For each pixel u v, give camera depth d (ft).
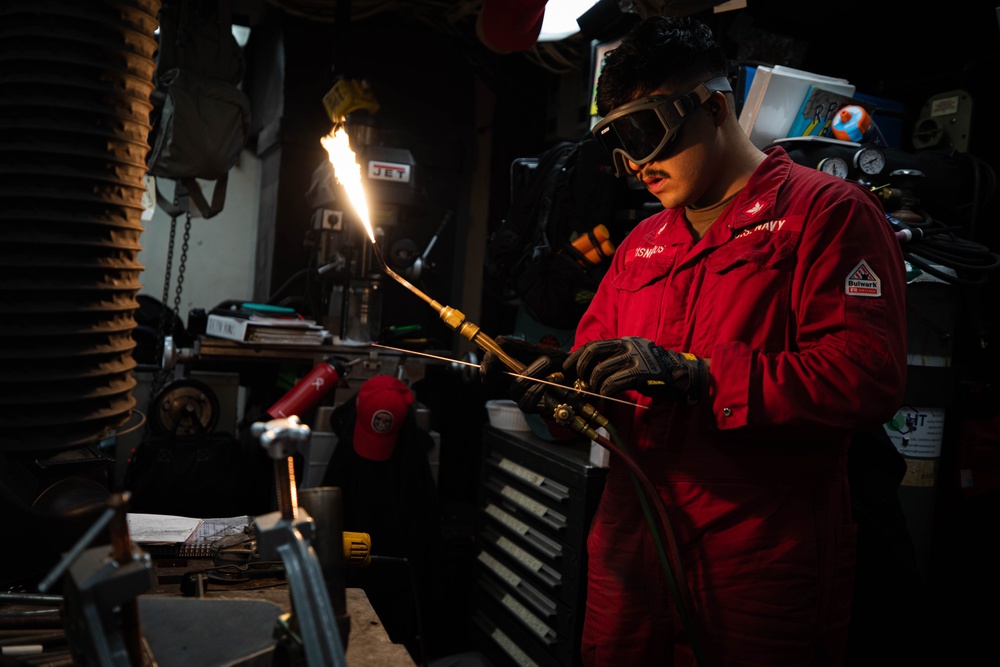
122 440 10.55
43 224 2.78
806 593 4.23
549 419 4.42
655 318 4.72
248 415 12.41
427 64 13.50
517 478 8.25
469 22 13.41
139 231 3.12
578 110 13.01
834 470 4.41
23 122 2.77
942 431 7.34
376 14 12.89
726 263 4.37
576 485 7.23
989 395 7.54
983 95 8.35
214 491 9.16
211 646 2.30
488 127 14.32
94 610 1.77
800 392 3.91
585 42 11.91
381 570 8.17
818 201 4.20
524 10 6.73
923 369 7.07
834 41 8.98
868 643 6.42
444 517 10.63
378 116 13.25
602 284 5.44
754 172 4.45
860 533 6.31
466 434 12.31
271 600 3.48
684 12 5.98
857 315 3.96
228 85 9.14
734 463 4.31
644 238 5.08
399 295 13.46
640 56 4.23
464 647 9.57
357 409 8.40
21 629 2.75
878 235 4.13
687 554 4.42
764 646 4.22
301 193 12.71
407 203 9.96
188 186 9.21
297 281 12.69
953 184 7.70
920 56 9.25
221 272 14.12
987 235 8.13
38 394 2.79
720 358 4.00
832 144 7.14
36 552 2.70
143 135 3.13
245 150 14.25
